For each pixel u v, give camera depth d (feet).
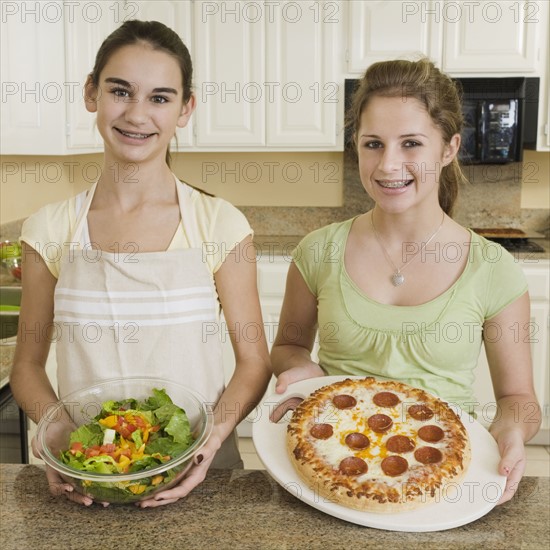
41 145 8.48
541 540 2.72
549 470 9.70
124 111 3.39
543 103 10.18
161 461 2.90
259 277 10.06
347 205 11.94
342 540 2.73
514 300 3.89
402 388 3.50
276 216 12.04
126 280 3.54
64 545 2.71
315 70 10.34
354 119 3.87
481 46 10.07
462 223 11.86
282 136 10.54
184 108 3.76
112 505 2.99
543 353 9.93
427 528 2.71
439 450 3.04
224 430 3.39
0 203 9.16
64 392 3.69
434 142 3.64
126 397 3.43
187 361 3.61
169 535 2.77
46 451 2.98
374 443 3.10
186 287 3.58
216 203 3.75
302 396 3.65
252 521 2.87
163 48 3.41
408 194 3.64
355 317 3.94
